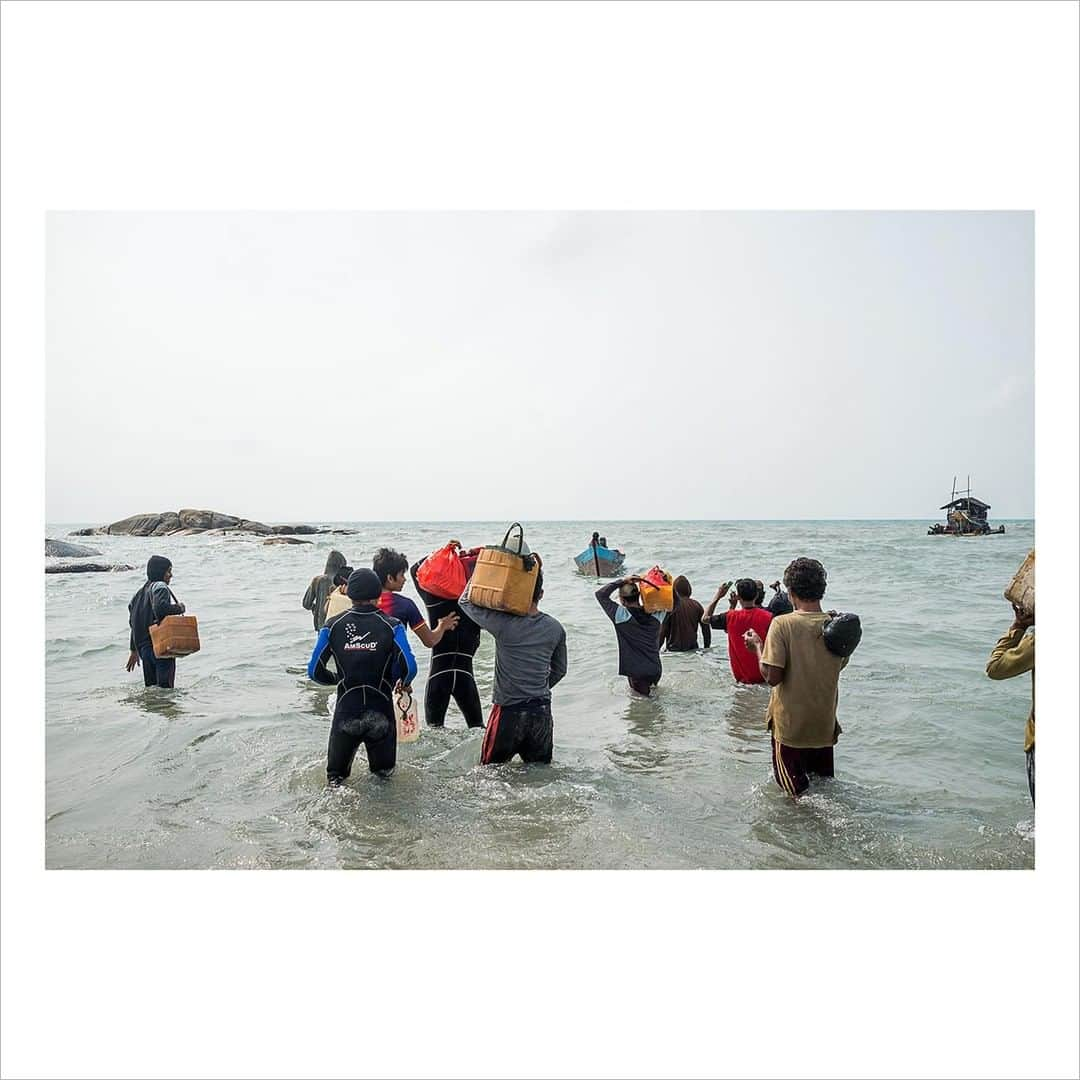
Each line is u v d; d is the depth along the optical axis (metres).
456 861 3.95
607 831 4.26
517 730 5.11
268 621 11.43
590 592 15.16
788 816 4.50
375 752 4.89
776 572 18.58
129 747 5.69
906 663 8.35
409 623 5.61
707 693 7.28
